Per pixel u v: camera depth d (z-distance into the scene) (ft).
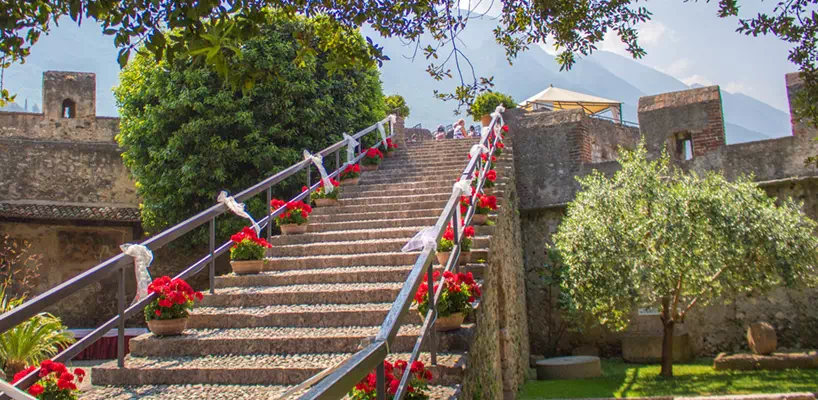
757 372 43.42
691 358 50.31
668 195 42.83
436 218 32.01
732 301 49.88
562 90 93.71
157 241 21.04
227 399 16.87
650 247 42.42
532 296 56.54
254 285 25.77
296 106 47.52
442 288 20.79
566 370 45.65
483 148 34.40
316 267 27.40
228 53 16.60
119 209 58.23
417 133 91.35
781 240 41.19
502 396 34.22
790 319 48.06
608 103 90.02
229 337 20.43
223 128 46.19
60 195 58.85
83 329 53.67
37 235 56.24
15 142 58.44
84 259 57.21
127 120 49.49
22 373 16.34
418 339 17.15
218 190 46.96
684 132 54.08
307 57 46.52
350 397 15.87
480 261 27.50
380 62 19.57
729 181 50.47
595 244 43.62
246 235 26.86
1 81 16.43
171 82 45.93
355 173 42.52
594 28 22.16
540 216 57.57
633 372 46.47
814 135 47.57
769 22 20.54
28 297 55.01
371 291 23.35
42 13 15.66
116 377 18.58
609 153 71.61
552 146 57.98
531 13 22.17
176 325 20.85
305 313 21.90
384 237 30.68
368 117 52.70
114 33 14.35
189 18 13.98
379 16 19.72
